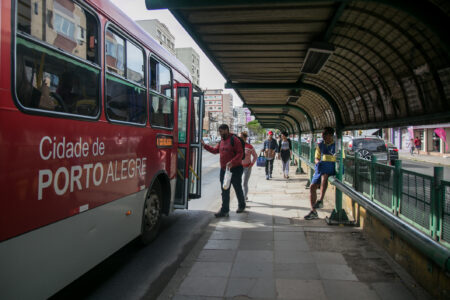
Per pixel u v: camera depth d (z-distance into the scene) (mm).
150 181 5023
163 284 4012
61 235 2859
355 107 5805
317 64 4902
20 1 2453
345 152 7195
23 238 2426
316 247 4980
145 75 4875
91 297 3703
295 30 4074
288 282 3832
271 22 3832
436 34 2582
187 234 6039
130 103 4344
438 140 33656
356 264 4281
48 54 2748
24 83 2471
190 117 6555
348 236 5473
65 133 2922
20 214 2398
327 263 4352
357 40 4098
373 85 4840
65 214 2908
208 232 5969
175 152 6344
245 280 3924
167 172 5840
